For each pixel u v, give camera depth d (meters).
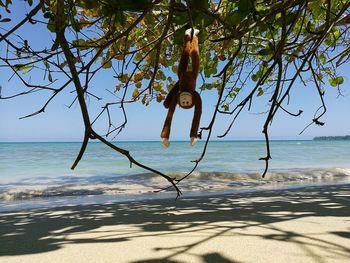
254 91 1.75
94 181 16.31
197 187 13.77
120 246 4.16
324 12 3.14
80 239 4.57
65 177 18.52
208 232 4.71
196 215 6.16
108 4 1.88
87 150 48.97
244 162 28.86
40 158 32.94
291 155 38.53
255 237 4.38
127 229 5.12
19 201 11.13
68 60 1.62
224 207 7.17
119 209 7.49
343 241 4.16
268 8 2.17
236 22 1.97
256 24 1.97
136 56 4.25
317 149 54.66
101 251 3.99
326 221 5.29
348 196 8.85
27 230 5.29
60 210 7.69
